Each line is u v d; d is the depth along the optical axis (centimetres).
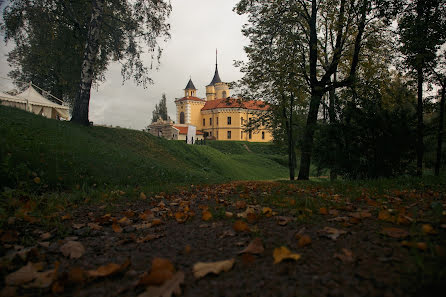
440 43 1130
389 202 399
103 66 2166
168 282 144
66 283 159
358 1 1201
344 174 974
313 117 1379
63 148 941
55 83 2688
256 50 1466
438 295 118
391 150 858
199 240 239
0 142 703
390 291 125
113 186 811
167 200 558
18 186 589
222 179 1538
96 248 238
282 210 355
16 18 1452
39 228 310
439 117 1117
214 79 9088
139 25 1666
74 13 1678
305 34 1485
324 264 164
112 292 148
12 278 165
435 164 1151
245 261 174
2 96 1848
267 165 3550
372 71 1341
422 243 172
